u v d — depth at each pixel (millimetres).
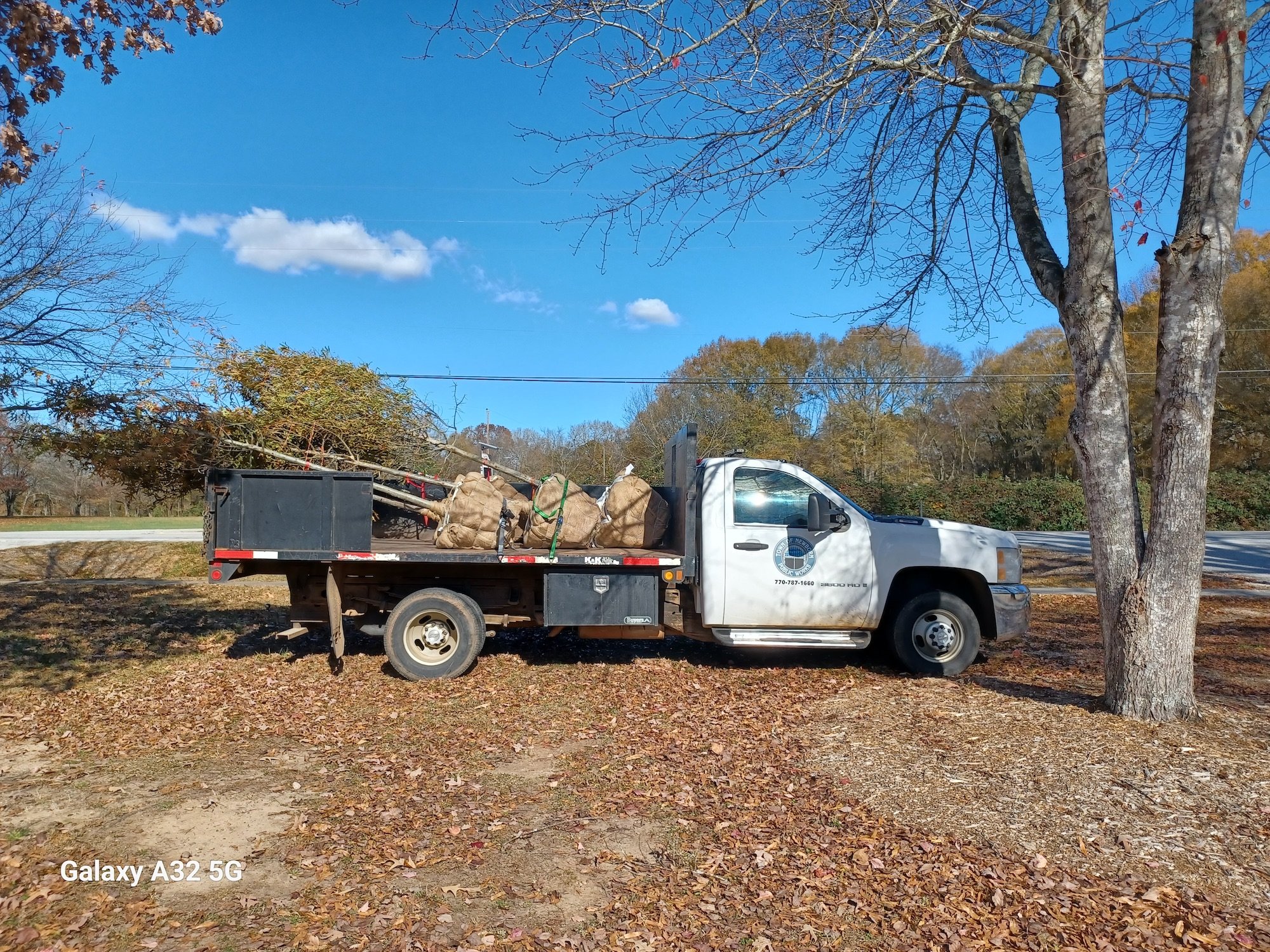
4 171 5961
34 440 8125
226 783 5031
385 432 9672
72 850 4078
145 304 7762
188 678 7723
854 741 5680
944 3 6348
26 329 7363
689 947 3273
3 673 7902
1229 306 34750
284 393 9039
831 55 6719
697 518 7895
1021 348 44000
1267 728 5695
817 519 7664
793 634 7812
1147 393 33344
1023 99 7227
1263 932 3338
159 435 8219
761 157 7078
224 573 7656
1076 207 5984
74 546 18109
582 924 3439
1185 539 5762
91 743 5816
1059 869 3854
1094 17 5938
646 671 8031
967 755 5285
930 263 8438
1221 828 4184
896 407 38906
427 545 8258
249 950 3227
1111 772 4879
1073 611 13125
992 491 35344
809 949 3266
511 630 10031
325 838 4227
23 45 5750
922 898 3623
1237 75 5613
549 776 5168
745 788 4902
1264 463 37875
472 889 3713
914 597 7918
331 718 6418
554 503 7762
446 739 5898
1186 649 5832
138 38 6227
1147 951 3227
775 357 38250
